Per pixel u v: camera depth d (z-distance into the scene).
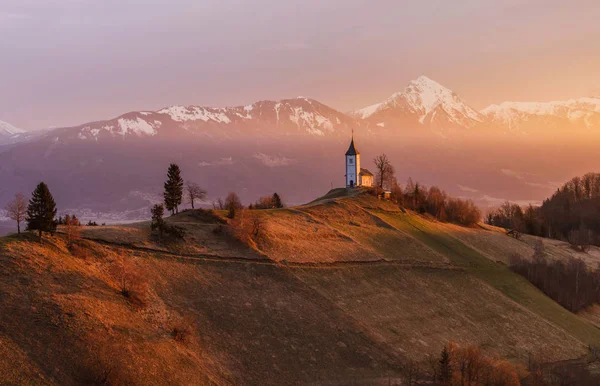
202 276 135.50
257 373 111.25
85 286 114.25
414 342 134.25
